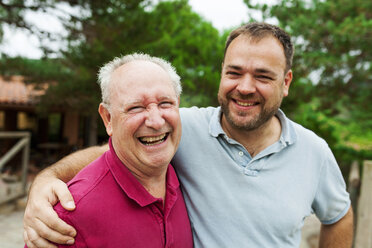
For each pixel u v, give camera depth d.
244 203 1.52
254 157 1.56
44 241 1.18
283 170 1.57
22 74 6.86
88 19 6.26
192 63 6.96
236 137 1.63
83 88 6.61
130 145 1.25
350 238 1.84
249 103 1.52
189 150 1.63
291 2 6.82
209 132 1.63
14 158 11.38
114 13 6.14
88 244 1.18
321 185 1.68
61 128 13.01
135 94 1.23
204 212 1.54
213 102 6.53
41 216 1.18
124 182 1.25
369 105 7.21
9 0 6.16
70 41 6.41
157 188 1.39
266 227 1.50
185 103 6.24
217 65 6.84
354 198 3.17
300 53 6.45
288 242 1.55
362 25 6.00
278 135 1.65
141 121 1.23
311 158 1.63
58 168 1.56
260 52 1.48
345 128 7.64
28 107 10.56
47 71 7.05
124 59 1.33
